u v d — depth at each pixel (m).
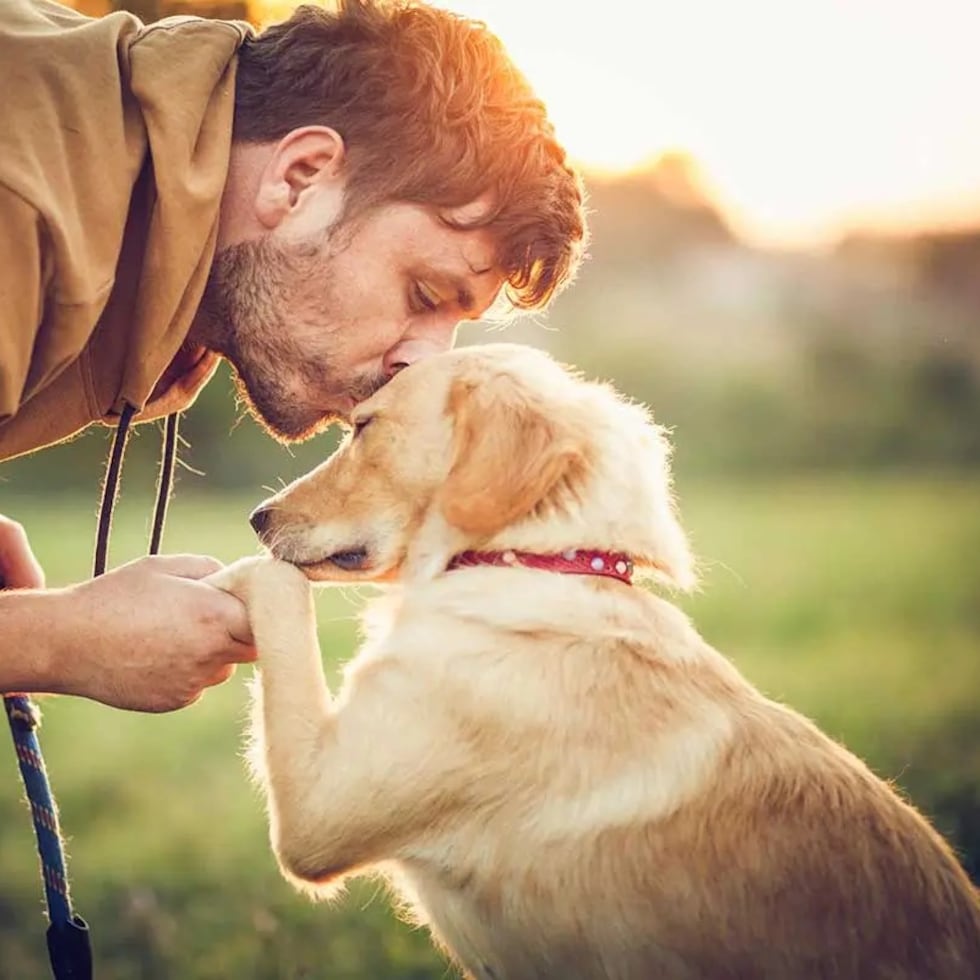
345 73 3.25
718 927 2.91
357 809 3.03
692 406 20.77
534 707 3.03
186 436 17.25
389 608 3.41
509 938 3.06
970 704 6.87
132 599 3.11
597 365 20.61
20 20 3.06
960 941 2.97
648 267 23.98
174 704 3.18
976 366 21.56
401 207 3.24
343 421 3.51
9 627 3.04
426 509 3.33
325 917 4.59
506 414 3.21
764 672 7.75
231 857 5.16
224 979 4.22
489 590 3.17
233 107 3.21
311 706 3.09
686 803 2.98
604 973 2.98
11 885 4.94
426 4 3.33
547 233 3.36
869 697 7.09
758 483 19.03
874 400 21.25
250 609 3.18
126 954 4.39
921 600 10.14
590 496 3.23
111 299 3.10
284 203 3.22
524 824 3.03
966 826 4.96
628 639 3.13
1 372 2.82
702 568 4.41
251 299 3.28
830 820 3.00
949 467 20.78
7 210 2.78
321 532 3.38
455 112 3.24
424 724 3.04
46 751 6.73
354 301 3.27
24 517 13.80
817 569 11.48
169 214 2.98
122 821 5.66
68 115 2.93
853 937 2.91
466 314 3.41
